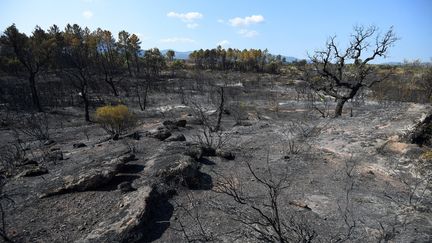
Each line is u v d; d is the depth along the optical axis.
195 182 8.68
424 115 12.27
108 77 59.66
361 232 6.47
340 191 8.60
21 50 34.62
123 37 73.69
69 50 56.03
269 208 7.44
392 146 11.38
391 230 6.48
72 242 6.07
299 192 8.52
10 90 41.69
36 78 52.91
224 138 14.56
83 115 32.31
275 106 35.00
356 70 23.48
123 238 5.96
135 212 6.62
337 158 11.15
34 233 6.41
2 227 6.64
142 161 10.20
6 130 23.94
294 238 5.98
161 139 13.71
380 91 35.50
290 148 12.16
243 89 54.38
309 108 31.73
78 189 8.12
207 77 71.06
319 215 7.23
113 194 7.88
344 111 28.78
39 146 15.77
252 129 17.36
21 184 8.94
